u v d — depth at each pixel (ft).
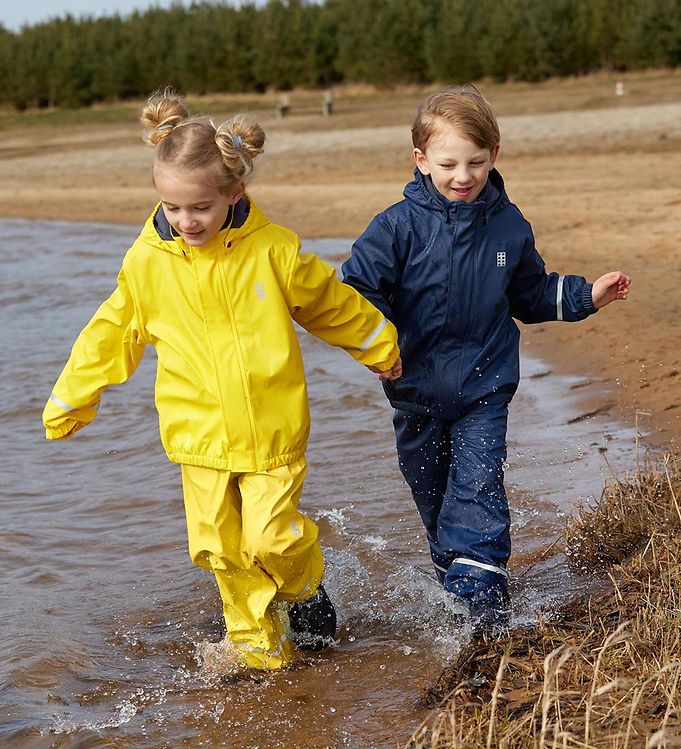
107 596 16.17
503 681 12.04
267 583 13.10
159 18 172.65
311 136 97.04
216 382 12.64
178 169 11.86
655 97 107.55
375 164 74.23
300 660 13.61
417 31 155.33
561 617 13.51
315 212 55.21
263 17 164.76
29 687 13.42
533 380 25.07
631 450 19.52
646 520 15.33
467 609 13.53
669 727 10.30
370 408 24.30
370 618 14.69
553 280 14.19
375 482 19.83
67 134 132.87
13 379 29.07
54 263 47.47
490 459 13.61
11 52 173.17
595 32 146.00
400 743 11.43
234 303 12.53
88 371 13.19
